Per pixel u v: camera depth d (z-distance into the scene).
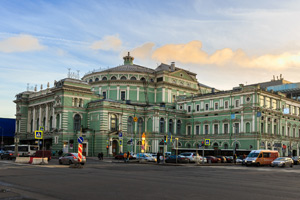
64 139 91.88
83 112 96.88
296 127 108.81
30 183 24.77
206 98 104.12
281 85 138.38
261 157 61.78
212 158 70.31
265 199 18.25
